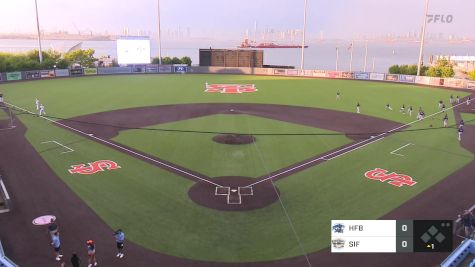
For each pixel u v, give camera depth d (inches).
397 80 3289.9
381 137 1545.3
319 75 3612.2
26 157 1263.5
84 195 986.1
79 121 1759.4
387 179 1112.2
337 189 1040.2
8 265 642.2
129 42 3772.1
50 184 1051.3
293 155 1315.2
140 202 949.8
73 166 1188.5
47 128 1628.9
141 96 2436.0
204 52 3882.9
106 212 896.9
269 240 786.8
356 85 3063.5
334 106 2171.5
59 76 3395.7
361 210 920.3
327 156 1306.6
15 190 1011.9
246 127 1685.5
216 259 721.0
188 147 1390.3
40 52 3476.9
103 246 757.9
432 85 3065.9
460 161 1273.4
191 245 765.9
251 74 3818.9
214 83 3085.6
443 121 1829.5
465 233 804.6
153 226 836.6
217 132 1593.3
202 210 911.0
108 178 1098.1
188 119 1824.6
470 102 2313.0
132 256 726.5
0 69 3166.8
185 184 1062.4
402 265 709.3
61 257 719.7
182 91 2652.6
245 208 924.0
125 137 1507.1
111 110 2006.6
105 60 4569.4
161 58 4126.5
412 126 1731.1
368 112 2021.4
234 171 1163.3
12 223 843.4
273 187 1048.2
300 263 712.4
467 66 4333.2
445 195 1008.2
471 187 1061.8
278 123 1764.3
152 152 1331.2
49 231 759.1
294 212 907.4
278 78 3506.4
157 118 1835.6
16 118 1800.0
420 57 3307.1
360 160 1270.9
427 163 1251.2
